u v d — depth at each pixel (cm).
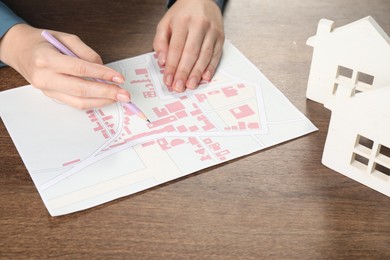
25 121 69
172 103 72
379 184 60
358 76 69
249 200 59
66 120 69
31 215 57
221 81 76
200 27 81
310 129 68
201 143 66
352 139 59
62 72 68
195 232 56
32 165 63
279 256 53
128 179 61
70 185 60
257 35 85
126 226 56
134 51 82
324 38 67
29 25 80
